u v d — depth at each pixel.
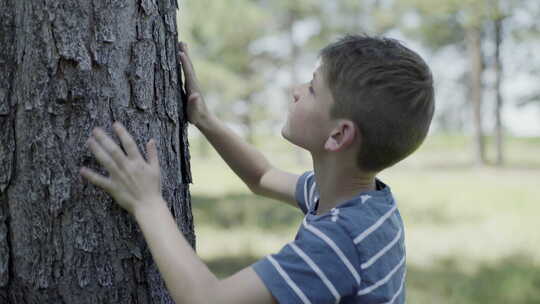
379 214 1.08
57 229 1.12
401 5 14.13
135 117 1.18
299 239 1.02
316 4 16.62
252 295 0.96
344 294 0.99
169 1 1.28
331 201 1.16
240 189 10.57
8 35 1.10
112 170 1.06
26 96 1.10
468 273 4.57
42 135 1.11
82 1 1.11
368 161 1.10
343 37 1.18
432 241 5.86
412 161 17.64
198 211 7.64
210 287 0.96
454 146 21.97
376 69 1.05
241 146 1.53
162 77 1.25
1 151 1.12
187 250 1.00
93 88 1.12
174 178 1.28
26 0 1.09
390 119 1.06
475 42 15.76
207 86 14.99
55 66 1.10
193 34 9.95
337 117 1.09
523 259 4.98
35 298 1.14
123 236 1.17
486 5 12.92
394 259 1.09
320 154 1.15
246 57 17.17
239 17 9.97
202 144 20.67
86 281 1.14
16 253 1.13
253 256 5.15
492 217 7.16
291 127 1.18
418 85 1.07
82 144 1.12
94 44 1.12
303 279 0.97
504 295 4.06
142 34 1.19
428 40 16.39
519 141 23.86
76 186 1.12
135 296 1.19
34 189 1.11
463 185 10.95
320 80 1.13
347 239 1.01
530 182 11.36
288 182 1.51
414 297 3.98
